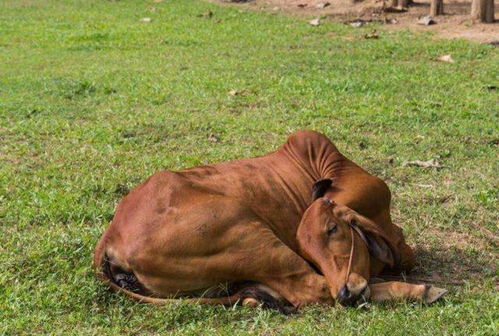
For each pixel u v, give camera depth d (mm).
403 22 24906
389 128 13828
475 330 6777
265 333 6922
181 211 7254
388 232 8016
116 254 7457
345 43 21719
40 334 7059
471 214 9891
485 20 23953
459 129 13633
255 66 18906
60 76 18609
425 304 7305
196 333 6996
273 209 7719
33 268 8125
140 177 11297
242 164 7957
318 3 29078
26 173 11570
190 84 17234
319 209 7379
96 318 7289
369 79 17266
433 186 11016
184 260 7203
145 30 25203
